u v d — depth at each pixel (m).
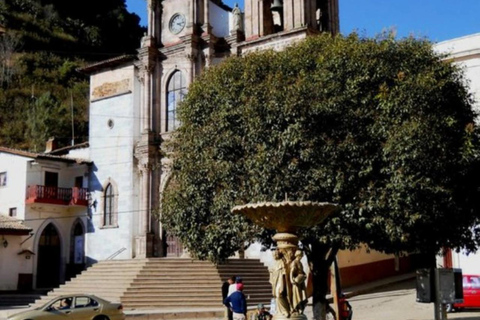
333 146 17.64
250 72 19.77
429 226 18.03
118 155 41.16
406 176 17.00
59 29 93.19
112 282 31.19
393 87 18.02
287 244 14.26
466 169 18.16
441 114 18.05
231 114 19.38
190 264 31.58
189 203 20.20
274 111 18.23
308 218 13.97
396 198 16.98
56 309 21.48
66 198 42.16
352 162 17.66
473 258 28.58
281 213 13.83
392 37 19.66
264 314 19.72
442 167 17.44
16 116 77.25
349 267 33.78
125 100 41.44
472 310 25.67
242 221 18.58
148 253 38.25
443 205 17.83
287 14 35.94
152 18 40.88
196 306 29.44
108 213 41.19
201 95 20.98
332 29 37.88
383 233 17.75
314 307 19.48
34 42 88.94
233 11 38.28
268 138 18.27
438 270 15.85
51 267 41.69
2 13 89.06
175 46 39.38
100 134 42.47
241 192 18.73
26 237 40.03
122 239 39.91
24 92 81.06
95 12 98.94
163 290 29.86
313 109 17.86
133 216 39.72
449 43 30.41
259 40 36.34
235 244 19.34
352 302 29.06
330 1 38.19
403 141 17.05
